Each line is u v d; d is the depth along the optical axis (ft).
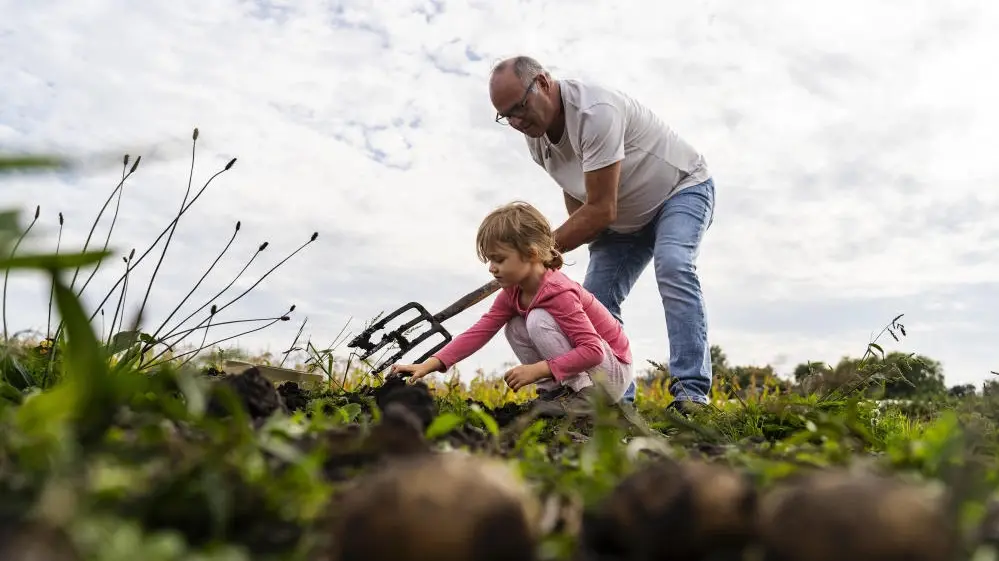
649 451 4.88
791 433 8.38
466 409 8.43
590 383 11.94
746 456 4.54
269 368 10.43
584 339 11.78
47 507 2.13
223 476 2.81
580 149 13.47
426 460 2.38
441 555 2.08
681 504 2.43
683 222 13.85
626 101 13.47
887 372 11.27
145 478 2.79
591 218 13.37
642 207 14.14
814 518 2.17
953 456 3.74
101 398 3.23
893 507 2.14
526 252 12.12
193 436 3.81
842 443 5.05
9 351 6.25
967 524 2.92
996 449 4.92
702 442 5.87
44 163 2.68
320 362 10.44
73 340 3.17
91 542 2.07
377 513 2.14
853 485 2.23
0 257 3.07
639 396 15.58
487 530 2.13
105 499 2.58
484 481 2.24
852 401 5.74
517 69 13.17
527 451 4.75
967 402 7.09
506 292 12.79
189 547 2.54
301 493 2.92
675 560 2.43
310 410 7.54
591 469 3.75
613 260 15.17
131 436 3.54
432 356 12.53
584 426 8.31
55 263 3.04
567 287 12.16
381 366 12.16
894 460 4.04
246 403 4.87
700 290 13.70
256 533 2.68
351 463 3.67
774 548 2.23
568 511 3.00
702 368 13.38
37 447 2.75
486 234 12.29
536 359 12.91
